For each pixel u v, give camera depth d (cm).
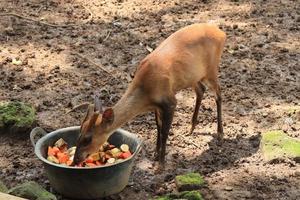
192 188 983
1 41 1537
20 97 1285
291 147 1086
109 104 1264
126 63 1436
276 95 1297
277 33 1598
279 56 1470
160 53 1015
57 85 1338
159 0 1822
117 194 977
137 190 992
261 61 1446
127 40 1550
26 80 1358
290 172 1043
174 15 1712
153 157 1089
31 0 1808
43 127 1173
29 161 1075
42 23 1642
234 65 1424
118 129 1014
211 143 1130
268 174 1038
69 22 1656
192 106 1263
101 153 984
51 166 920
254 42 1546
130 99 991
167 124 1021
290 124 1189
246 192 987
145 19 1684
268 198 973
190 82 1052
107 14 1719
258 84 1343
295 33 1599
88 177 915
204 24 1098
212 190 989
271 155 1070
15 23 1638
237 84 1342
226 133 1162
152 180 1020
